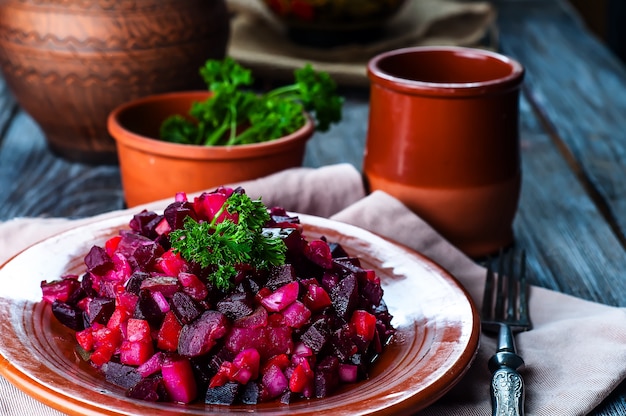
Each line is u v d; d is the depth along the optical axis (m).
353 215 0.80
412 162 0.83
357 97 1.17
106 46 0.93
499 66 0.86
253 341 0.64
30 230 0.79
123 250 0.67
